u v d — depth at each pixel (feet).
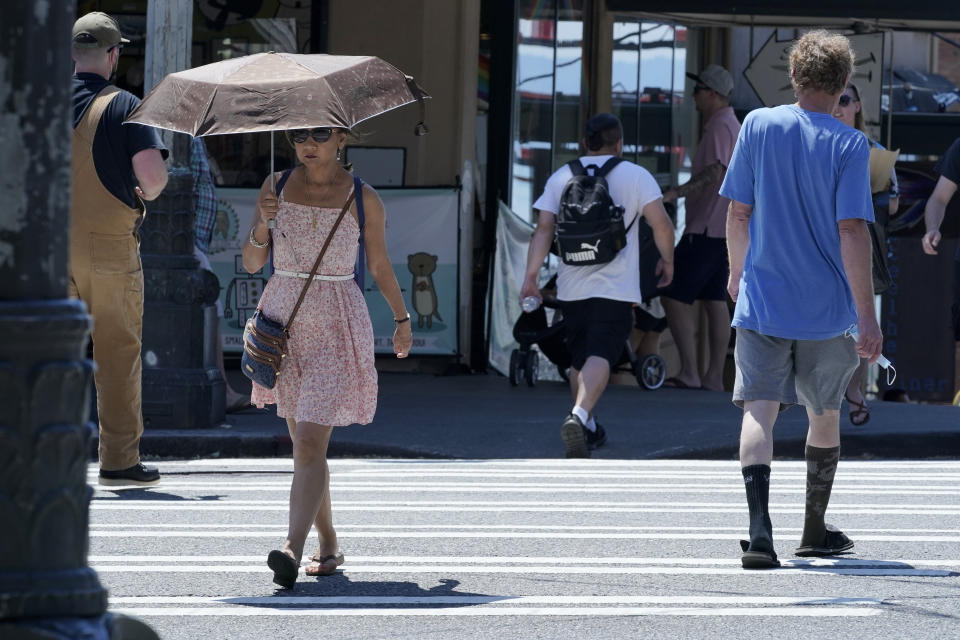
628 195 84.64
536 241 86.53
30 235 30.71
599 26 142.82
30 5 30.35
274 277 52.08
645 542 59.47
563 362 117.80
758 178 53.83
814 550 56.80
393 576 52.90
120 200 68.03
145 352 87.20
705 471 80.33
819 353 53.98
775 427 92.79
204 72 53.83
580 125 142.00
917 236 158.92
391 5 124.36
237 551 57.00
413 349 121.29
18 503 30.81
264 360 51.26
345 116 51.19
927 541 60.13
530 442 89.15
